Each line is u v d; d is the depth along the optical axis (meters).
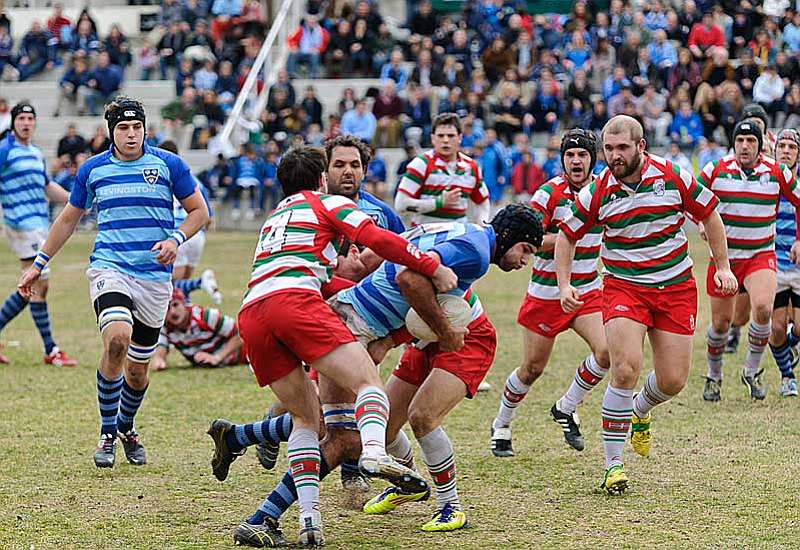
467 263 16.69
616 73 74.81
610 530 17.12
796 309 28.28
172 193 21.53
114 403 21.03
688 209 19.84
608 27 81.38
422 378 17.92
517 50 81.12
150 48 88.81
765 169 26.34
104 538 16.88
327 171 20.73
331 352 16.00
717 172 26.47
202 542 16.70
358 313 17.19
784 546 16.20
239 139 80.56
